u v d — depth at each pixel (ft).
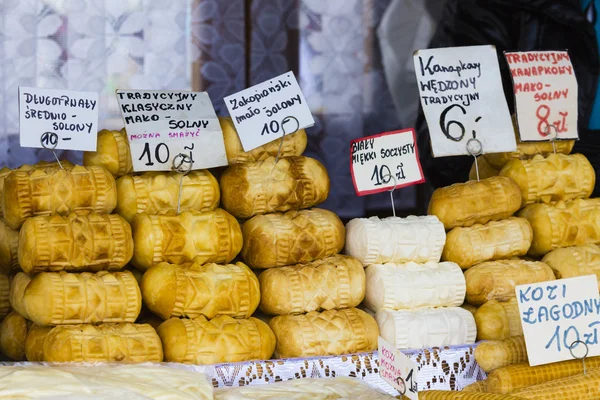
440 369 10.89
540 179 12.40
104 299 10.07
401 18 15.76
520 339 10.57
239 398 9.10
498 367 10.32
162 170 11.13
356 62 15.72
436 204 12.14
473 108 12.59
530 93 12.84
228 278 10.71
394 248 11.59
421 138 14.76
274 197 11.52
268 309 11.16
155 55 14.92
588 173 12.66
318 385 9.75
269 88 11.91
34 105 10.73
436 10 15.85
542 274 11.79
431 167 14.60
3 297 11.10
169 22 14.93
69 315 9.91
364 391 9.79
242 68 15.33
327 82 15.66
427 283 11.46
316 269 11.23
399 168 12.38
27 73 14.38
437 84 12.59
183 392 8.61
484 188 12.00
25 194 10.26
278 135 11.76
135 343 9.91
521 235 11.99
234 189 11.45
